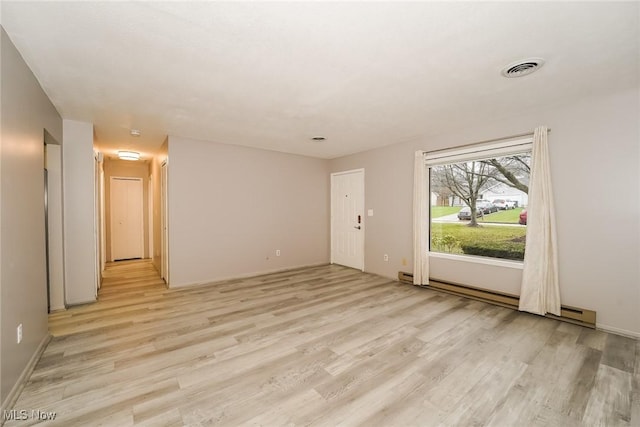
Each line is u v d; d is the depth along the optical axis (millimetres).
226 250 4863
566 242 3053
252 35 1818
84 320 3055
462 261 3955
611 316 2785
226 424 1568
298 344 2518
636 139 2650
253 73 2326
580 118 2945
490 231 3777
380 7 1558
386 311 3338
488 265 3686
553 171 3127
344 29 1759
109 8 1548
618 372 2090
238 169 4980
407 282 4613
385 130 3994
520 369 2133
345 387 1908
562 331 2793
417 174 4375
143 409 1683
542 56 2084
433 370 2117
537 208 3176
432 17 1648
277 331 2785
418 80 2463
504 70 2291
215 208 4734
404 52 2027
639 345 2504
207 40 1870
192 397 1797
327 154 5781
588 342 2561
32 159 2217
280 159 5539
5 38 1742
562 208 3074
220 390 1869
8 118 1778
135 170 6898
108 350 2396
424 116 3383
